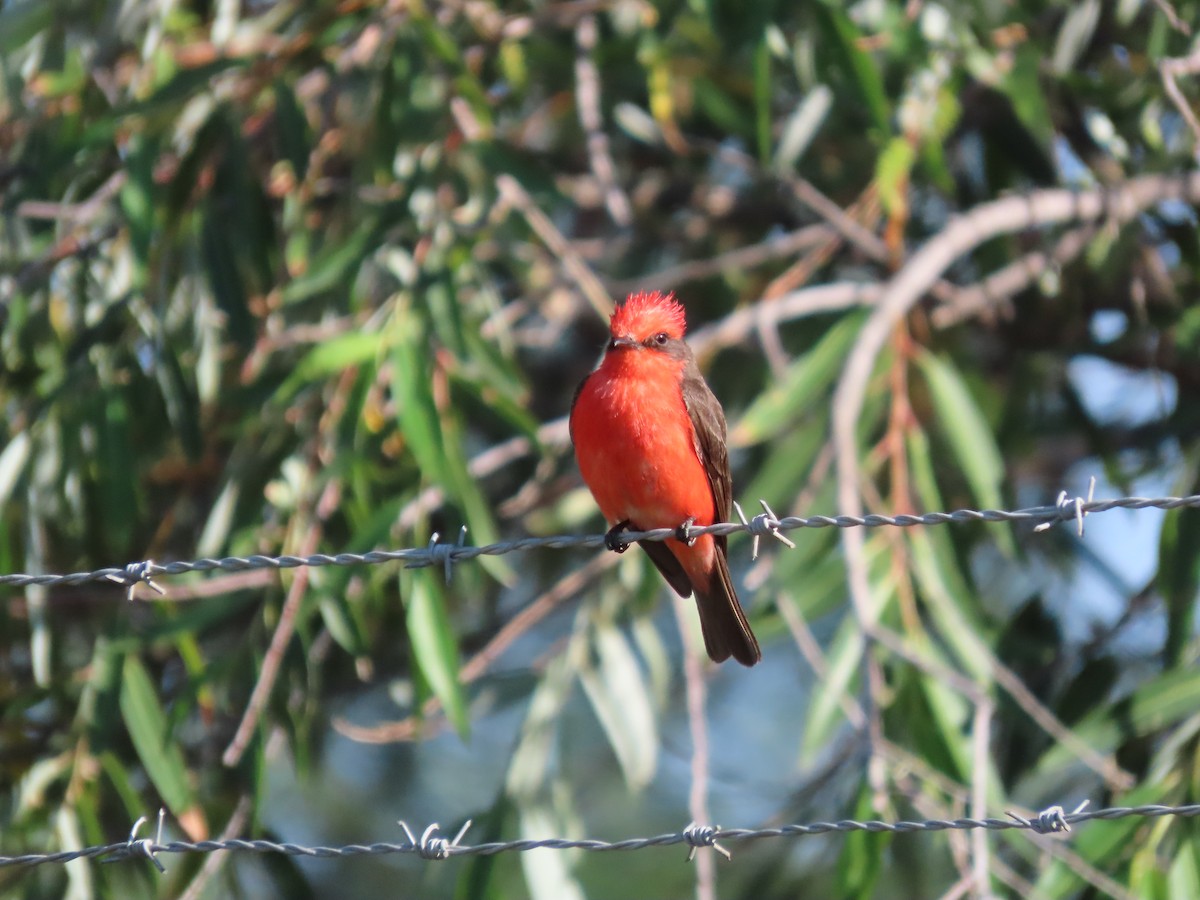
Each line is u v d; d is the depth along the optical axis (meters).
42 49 13.13
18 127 13.02
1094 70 14.60
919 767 10.20
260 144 13.65
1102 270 13.92
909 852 12.98
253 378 12.20
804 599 11.43
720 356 15.62
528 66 14.70
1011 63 12.98
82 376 11.62
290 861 13.16
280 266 12.95
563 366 17.34
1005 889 10.75
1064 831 7.07
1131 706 10.72
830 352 12.08
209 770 12.34
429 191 12.35
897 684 10.88
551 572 15.23
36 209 12.12
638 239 16.86
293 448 11.69
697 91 14.35
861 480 11.71
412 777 18.27
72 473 11.69
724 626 9.75
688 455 9.21
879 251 13.24
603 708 12.11
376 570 11.69
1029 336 15.26
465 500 11.08
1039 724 11.95
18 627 13.17
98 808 11.59
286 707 11.36
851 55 11.90
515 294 15.86
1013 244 15.10
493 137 12.62
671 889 17.23
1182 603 11.22
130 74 13.33
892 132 13.04
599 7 13.75
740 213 16.25
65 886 11.06
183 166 12.09
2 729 11.92
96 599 12.65
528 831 11.41
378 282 13.23
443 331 11.61
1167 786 10.34
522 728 11.85
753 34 11.98
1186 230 13.66
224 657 11.22
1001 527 12.09
